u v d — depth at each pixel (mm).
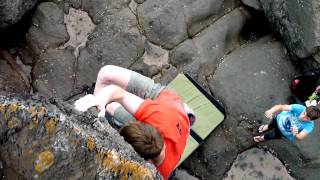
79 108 2984
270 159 7219
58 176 2256
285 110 6387
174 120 3314
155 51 7508
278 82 7367
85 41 7570
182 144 3348
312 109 6074
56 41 7527
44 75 7371
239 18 7742
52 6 7633
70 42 7570
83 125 2439
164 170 3205
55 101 2498
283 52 7531
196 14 7594
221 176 7164
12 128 2264
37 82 7340
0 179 2166
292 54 7355
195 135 6828
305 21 6766
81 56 7453
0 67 7145
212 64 7535
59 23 7582
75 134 2320
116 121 3531
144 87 3746
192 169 7172
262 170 7180
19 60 7516
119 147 2434
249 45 7715
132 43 7477
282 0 7016
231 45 7742
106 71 3785
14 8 6863
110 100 3287
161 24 7527
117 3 7676
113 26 7547
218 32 7625
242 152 7270
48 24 7543
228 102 7332
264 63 7477
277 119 6578
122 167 2332
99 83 3822
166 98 3562
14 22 7113
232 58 7578
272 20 7402
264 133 7102
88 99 3096
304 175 7098
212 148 7188
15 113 2285
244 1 7684
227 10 7758
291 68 7445
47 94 7234
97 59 7422
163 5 7578
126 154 2410
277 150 7211
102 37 7512
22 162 2229
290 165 7156
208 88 7441
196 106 6973
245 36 7824
